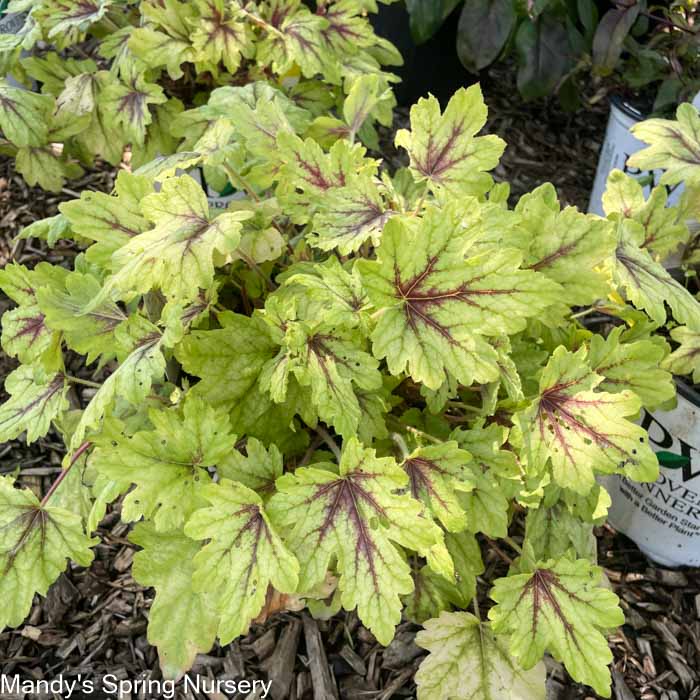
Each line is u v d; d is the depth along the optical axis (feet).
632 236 1.59
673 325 1.73
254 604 1.25
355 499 1.30
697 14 2.59
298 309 1.47
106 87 2.31
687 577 2.06
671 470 1.84
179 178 1.39
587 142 3.52
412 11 3.05
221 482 1.26
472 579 1.57
